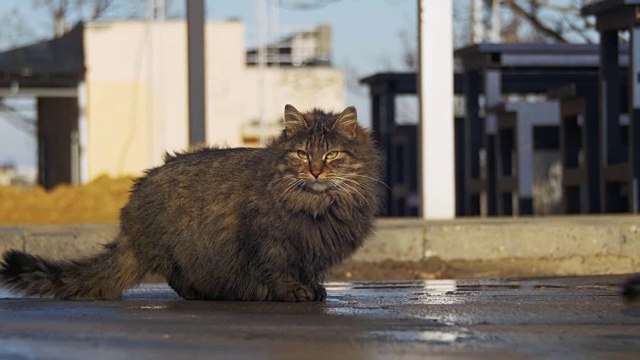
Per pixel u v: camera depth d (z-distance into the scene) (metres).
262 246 8.80
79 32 37.41
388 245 12.83
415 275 12.77
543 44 19.97
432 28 14.61
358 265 12.75
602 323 7.46
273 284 8.86
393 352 6.26
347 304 8.61
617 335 6.94
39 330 7.14
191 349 6.38
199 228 9.03
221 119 48.72
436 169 14.57
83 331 7.09
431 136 14.56
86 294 9.21
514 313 7.95
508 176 20.52
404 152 24.58
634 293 8.54
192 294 9.24
